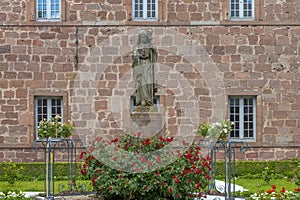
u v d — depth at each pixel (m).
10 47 24.08
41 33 24.14
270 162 23.34
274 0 24.34
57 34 24.20
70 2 24.25
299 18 24.31
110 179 13.52
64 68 24.17
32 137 23.98
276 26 24.31
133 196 13.47
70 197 15.19
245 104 24.39
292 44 24.30
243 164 23.12
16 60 24.08
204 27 24.28
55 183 19.94
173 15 24.31
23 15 24.17
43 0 24.34
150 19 24.47
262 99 24.25
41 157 23.91
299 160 23.61
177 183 13.36
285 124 24.27
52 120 19.94
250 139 24.28
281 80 24.28
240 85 24.25
